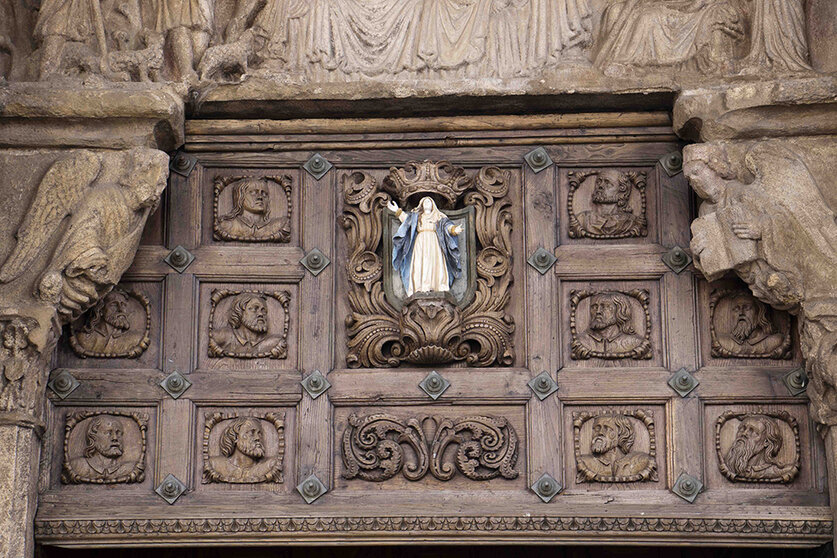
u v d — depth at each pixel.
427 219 6.47
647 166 6.62
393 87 6.52
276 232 6.55
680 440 6.21
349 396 6.32
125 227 6.17
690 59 6.55
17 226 6.16
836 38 6.46
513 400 6.31
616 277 6.46
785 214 6.12
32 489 6.00
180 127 6.45
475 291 6.46
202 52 6.54
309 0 6.71
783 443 6.21
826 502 6.10
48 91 6.25
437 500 6.19
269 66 6.62
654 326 6.41
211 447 6.27
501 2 6.76
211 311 6.45
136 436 6.27
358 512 6.12
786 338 6.31
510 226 6.56
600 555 6.94
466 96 6.52
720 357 6.33
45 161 6.29
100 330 6.38
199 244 6.53
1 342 5.93
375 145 6.66
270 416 6.30
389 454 6.25
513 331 6.44
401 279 6.47
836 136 6.32
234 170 6.64
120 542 6.10
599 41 6.70
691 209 6.53
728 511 6.08
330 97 6.52
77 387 6.28
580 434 6.27
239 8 6.70
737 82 6.39
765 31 6.48
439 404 6.33
